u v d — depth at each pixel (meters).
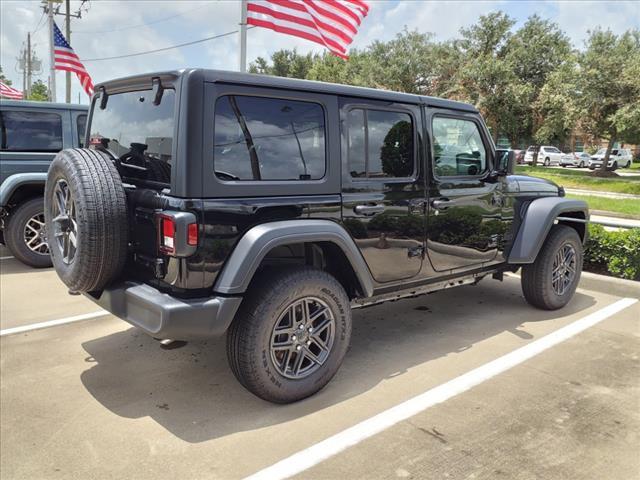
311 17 8.14
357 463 2.62
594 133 24.70
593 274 6.00
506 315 4.97
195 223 2.73
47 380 3.49
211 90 2.78
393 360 3.89
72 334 4.31
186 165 2.71
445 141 4.07
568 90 23.92
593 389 3.46
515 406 3.22
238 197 2.89
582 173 27.53
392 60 32.06
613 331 4.55
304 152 3.18
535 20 31.25
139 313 2.90
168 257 2.79
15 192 6.33
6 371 3.61
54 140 6.62
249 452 2.71
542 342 4.27
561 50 30.25
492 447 2.78
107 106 3.60
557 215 4.77
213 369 3.68
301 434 2.88
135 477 2.50
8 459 2.62
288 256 3.30
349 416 3.08
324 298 3.20
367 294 3.48
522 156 38.09
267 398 3.09
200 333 2.80
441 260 4.09
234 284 2.79
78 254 2.93
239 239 2.90
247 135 2.94
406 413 3.12
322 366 3.26
